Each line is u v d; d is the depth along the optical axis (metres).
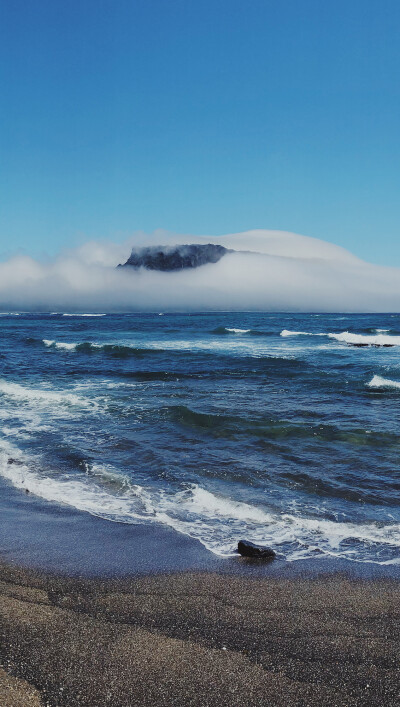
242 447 9.71
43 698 3.09
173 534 5.93
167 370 22.00
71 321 92.75
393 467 8.46
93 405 13.98
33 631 3.83
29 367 23.23
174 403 14.16
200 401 14.50
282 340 41.47
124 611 4.18
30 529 6.05
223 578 4.84
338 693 3.20
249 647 3.68
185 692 3.17
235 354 29.23
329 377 19.61
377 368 22.42
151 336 48.03
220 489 7.50
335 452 9.33
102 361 25.83
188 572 4.96
